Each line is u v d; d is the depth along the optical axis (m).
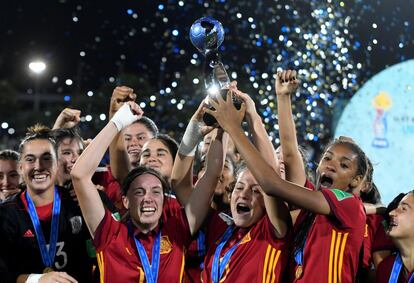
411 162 7.28
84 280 4.44
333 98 8.69
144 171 4.20
